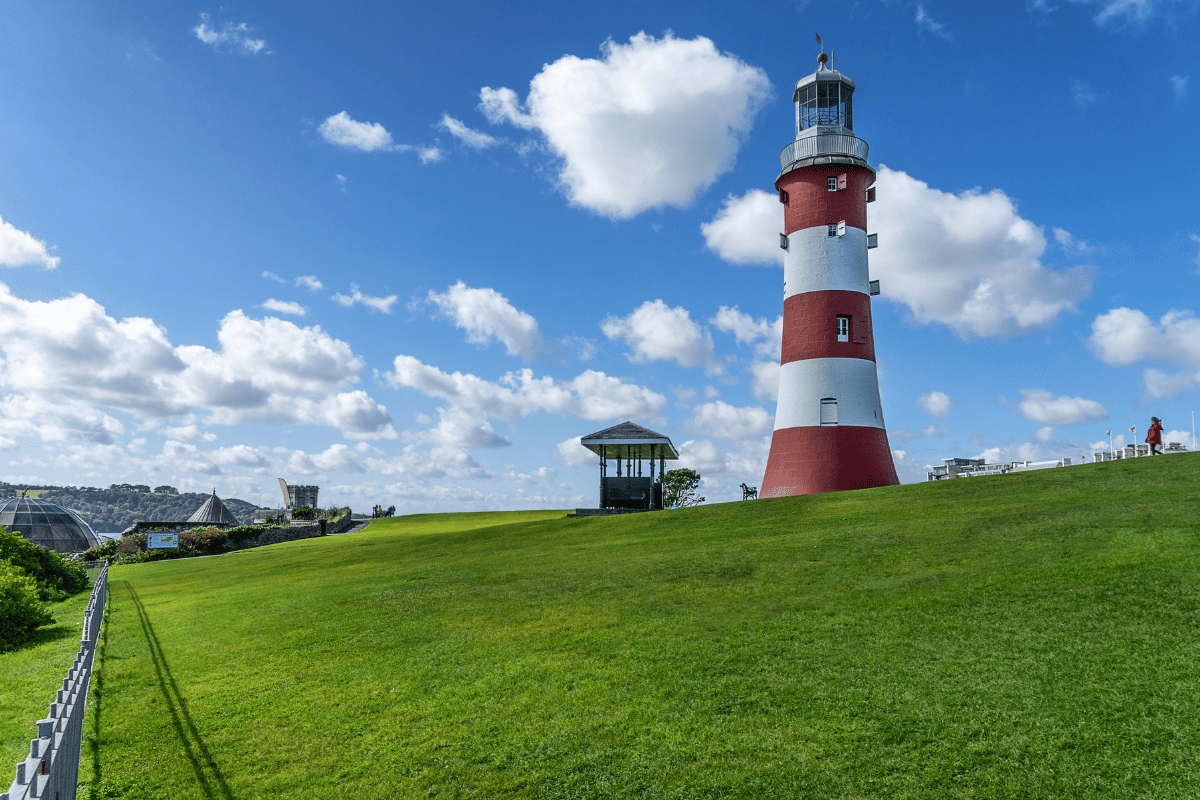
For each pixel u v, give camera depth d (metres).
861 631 12.48
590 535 29.33
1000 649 11.01
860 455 39.06
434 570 23.89
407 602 18.75
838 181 42.16
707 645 12.67
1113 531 16.34
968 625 12.14
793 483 39.84
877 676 10.59
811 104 45.28
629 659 12.42
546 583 19.25
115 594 29.06
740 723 9.67
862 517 24.00
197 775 9.44
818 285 41.50
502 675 12.29
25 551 28.69
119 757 10.05
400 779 9.08
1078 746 8.23
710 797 8.12
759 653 12.01
